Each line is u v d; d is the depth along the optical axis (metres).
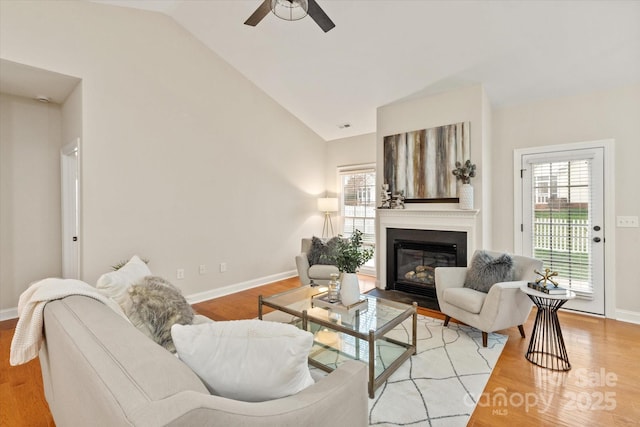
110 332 1.01
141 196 3.34
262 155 4.68
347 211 5.71
